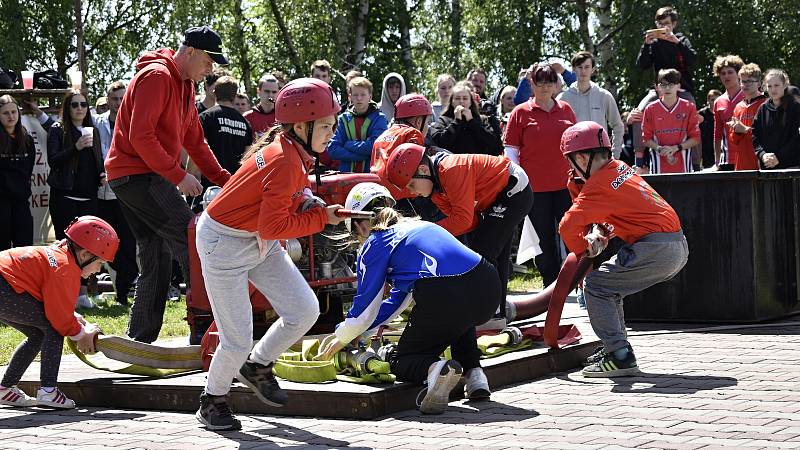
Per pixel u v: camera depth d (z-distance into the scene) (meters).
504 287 7.73
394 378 5.95
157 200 7.05
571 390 6.31
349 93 9.80
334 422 5.63
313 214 5.37
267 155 5.29
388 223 5.95
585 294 6.79
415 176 6.92
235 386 6.05
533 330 7.23
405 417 5.70
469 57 27.69
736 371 6.69
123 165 7.04
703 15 26.08
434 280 5.78
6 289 6.14
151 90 6.83
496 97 14.53
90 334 6.35
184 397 6.10
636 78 25.45
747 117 11.69
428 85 28.23
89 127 11.24
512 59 26.78
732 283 8.77
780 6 26.80
